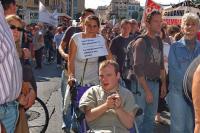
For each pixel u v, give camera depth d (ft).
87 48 19.93
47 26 82.02
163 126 25.02
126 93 14.84
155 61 18.99
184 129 18.08
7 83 10.00
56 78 47.55
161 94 19.90
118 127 14.65
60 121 26.22
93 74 20.10
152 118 19.75
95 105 14.80
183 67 17.60
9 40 10.08
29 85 13.24
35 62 63.05
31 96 13.06
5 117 11.51
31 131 22.72
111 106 14.08
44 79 46.42
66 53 24.40
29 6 175.52
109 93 14.80
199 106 8.52
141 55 18.60
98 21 19.99
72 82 17.84
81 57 19.79
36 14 117.50
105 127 14.61
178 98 17.71
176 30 31.63
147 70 18.88
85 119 14.76
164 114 27.96
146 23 18.99
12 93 10.36
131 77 19.07
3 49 9.84
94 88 15.10
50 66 64.13
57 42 57.21
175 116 17.84
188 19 17.46
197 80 8.56
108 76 14.53
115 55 25.30
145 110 19.63
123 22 25.40
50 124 25.46
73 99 16.96
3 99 10.06
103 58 20.35
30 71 13.53
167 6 56.49
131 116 14.56
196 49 17.69
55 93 36.60
